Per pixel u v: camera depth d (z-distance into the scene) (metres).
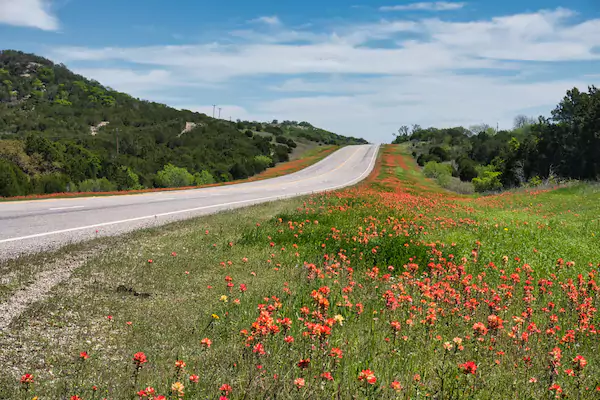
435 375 4.04
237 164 59.06
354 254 10.55
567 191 34.00
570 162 50.78
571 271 10.31
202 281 7.89
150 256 9.25
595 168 48.81
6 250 8.72
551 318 5.86
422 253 10.80
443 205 22.48
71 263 8.16
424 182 60.53
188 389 3.64
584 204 25.69
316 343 4.41
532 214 22.22
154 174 49.56
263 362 4.03
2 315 5.44
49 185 30.69
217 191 31.44
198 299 6.91
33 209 15.65
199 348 4.96
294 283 8.02
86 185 34.91
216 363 4.37
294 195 28.94
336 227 13.77
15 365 4.32
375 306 6.64
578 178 49.50
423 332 5.12
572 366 4.55
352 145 127.44
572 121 53.59
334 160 86.19
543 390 4.03
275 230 12.73
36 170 33.25
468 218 18.75
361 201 21.36
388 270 9.85
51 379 4.13
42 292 6.45
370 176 57.28
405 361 4.42
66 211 15.60
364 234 11.76
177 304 6.59
